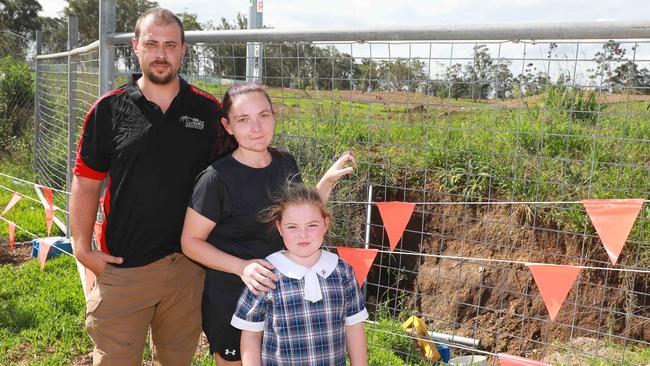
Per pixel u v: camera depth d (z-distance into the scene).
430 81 3.29
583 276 5.61
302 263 2.54
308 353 2.46
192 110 3.10
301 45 3.71
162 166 3.05
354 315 2.60
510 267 5.98
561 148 5.35
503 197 5.94
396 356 4.61
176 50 2.99
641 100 3.38
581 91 4.60
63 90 9.03
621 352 4.66
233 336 2.84
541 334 5.73
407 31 3.09
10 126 12.73
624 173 5.05
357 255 3.13
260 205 2.71
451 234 6.46
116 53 4.73
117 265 3.20
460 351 5.33
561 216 5.45
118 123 3.03
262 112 2.64
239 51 4.19
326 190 2.89
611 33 2.55
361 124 4.62
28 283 5.88
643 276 5.34
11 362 4.39
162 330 3.42
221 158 2.79
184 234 2.76
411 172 6.37
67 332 4.80
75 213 3.13
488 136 5.64
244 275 2.53
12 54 14.47
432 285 6.53
